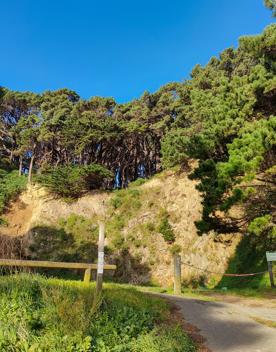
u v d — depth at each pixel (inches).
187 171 1521.9
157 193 1531.7
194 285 1123.3
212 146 677.3
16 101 2428.6
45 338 201.6
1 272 325.1
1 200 1689.2
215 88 1331.2
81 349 199.5
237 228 668.1
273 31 666.8
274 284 624.7
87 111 1927.9
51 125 1931.6
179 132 1401.3
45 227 1540.4
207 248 1197.1
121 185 2007.9
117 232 1448.1
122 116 1927.9
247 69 1514.5
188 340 263.1
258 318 362.9
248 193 592.1
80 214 1588.3
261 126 619.8
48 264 366.0
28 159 2298.2
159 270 1272.1
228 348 262.1
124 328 252.7
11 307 233.6
